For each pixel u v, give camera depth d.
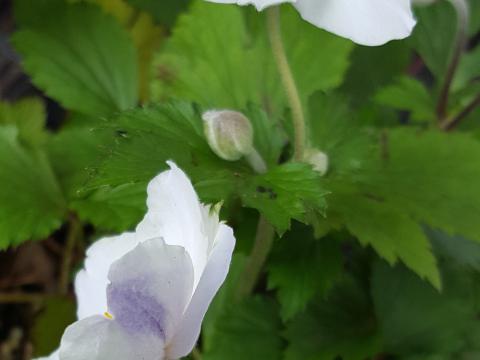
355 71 0.34
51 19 0.32
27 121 0.32
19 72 0.38
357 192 0.26
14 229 0.28
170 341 0.17
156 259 0.16
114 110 0.32
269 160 0.24
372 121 0.31
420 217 0.26
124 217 0.25
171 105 0.22
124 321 0.16
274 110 0.28
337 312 0.29
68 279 0.33
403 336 0.29
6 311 0.35
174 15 0.34
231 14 0.29
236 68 0.29
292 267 0.26
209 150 0.22
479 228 0.26
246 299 0.29
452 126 0.31
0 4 0.40
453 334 0.29
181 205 0.17
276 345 0.29
